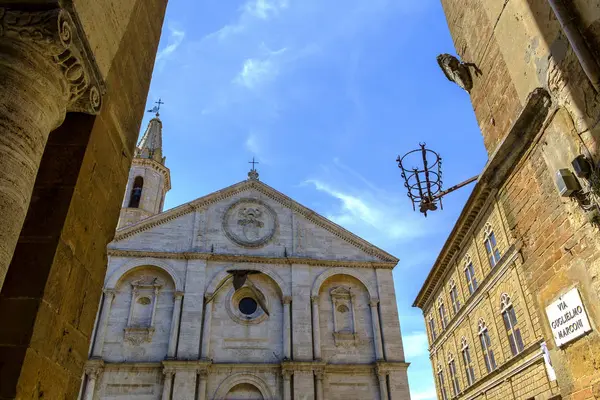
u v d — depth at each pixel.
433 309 39.69
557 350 6.32
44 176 5.88
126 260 34.66
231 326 33.88
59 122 5.82
